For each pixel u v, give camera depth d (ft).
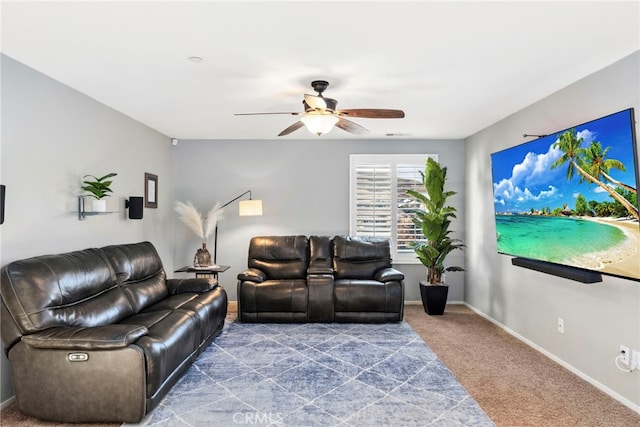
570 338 10.71
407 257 18.66
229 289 18.80
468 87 10.78
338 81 10.30
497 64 9.13
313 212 18.80
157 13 6.79
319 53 8.50
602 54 8.55
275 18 6.97
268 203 18.80
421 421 8.11
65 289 8.92
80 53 8.54
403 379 10.13
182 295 12.94
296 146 18.76
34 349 7.91
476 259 17.06
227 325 15.03
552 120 11.35
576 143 9.39
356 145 18.75
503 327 14.56
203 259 16.57
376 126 15.84
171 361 9.00
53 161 10.29
